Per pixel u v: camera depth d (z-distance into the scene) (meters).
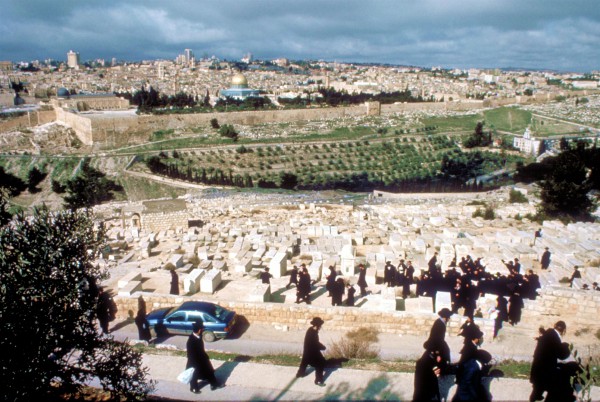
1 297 9.47
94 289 11.38
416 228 42.12
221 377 14.33
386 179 134.50
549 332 11.86
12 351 9.41
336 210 53.75
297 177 133.12
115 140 161.25
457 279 22.12
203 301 21.98
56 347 10.39
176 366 15.27
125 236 39.78
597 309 20.73
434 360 11.20
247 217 50.22
